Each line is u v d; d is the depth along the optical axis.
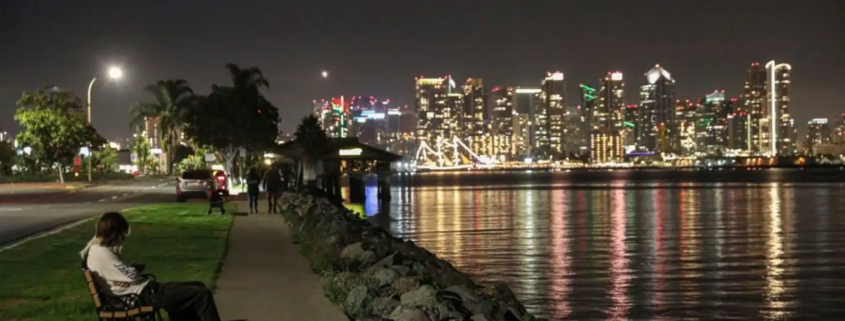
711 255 31.42
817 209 62.47
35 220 31.64
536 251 32.81
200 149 81.06
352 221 31.69
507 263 28.80
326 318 12.18
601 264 28.56
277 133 70.81
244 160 81.56
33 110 83.44
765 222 49.34
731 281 24.55
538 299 21.39
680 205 68.69
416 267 17.67
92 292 9.13
